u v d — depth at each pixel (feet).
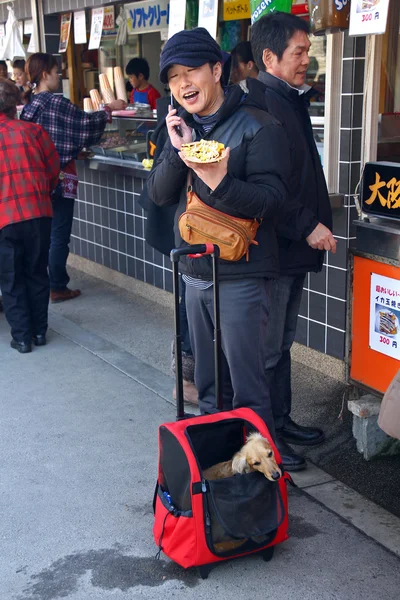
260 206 8.63
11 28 25.12
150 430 12.83
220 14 18.20
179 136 9.04
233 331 9.51
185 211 9.30
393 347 10.80
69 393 14.47
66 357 16.43
